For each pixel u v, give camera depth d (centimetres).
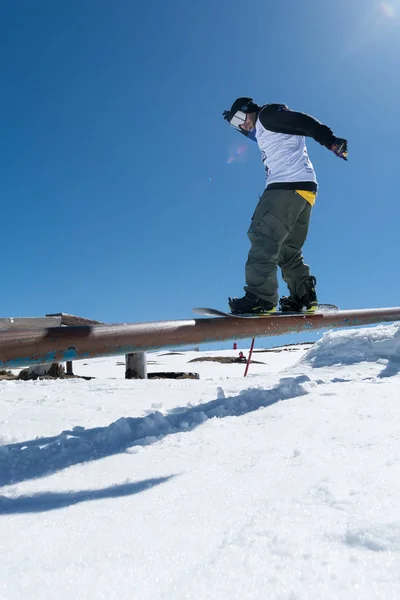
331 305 404
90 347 207
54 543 99
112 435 211
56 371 716
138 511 116
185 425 226
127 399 326
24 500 135
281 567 81
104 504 125
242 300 326
